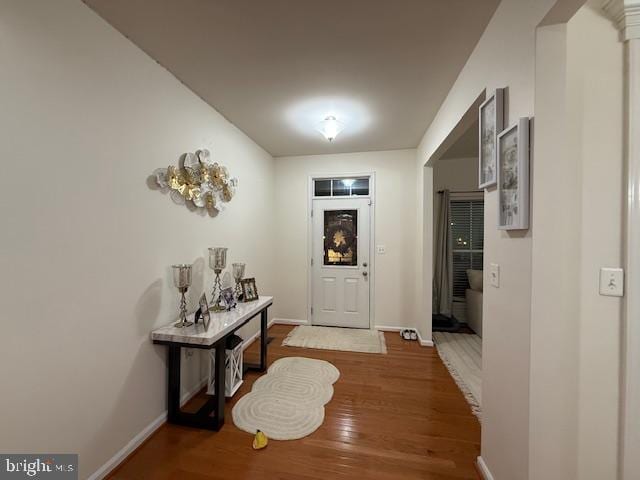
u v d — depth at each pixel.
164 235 1.94
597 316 1.15
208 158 2.39
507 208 1.26
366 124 2.91
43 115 1.21
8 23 1.09
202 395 2.27
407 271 3.74
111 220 1.53
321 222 4.01
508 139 1.25
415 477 1.50
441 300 4.28
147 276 1.79
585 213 1.15
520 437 1.18
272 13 1.47
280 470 1.53
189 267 1.93
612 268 1.14
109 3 1.39
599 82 1.14
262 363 2.65
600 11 1.14
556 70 1.09
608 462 1.16
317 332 3.71
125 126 1.62
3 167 1.08
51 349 1.25
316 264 4.02
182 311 1.92
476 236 4.41
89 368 1.41
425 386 2.40
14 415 1.13
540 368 1.10
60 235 1.28
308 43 1.71
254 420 1.94
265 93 2.29
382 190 3.80
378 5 1.42
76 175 1.35
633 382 1.12
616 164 1.14
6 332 1.10
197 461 1.59
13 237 1.11
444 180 4.41
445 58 1.85
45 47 1.22
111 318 1.53
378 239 3.82
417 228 3.62
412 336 3.49
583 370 1.16
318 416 1.98
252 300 2.65
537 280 1.10
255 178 3.43
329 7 1.43
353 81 2.12
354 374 2.61
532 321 1.10
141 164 1.74
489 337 1.49
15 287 1.12
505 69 1.34
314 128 3.01
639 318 1.11
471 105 1.80
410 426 1.89
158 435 1.80
